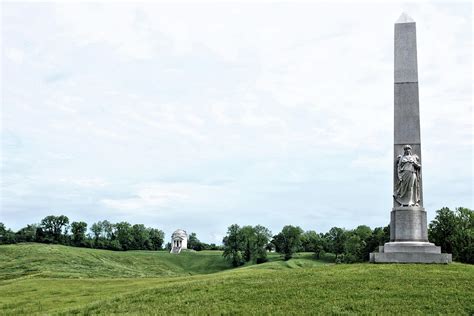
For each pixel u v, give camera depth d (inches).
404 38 1502.2
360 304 893.8
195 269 6353.3
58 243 7716.5
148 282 1781.5
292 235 6353.3
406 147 1434.5
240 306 935.7
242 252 6422.2
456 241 2965.1
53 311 1135.6
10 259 4938.5
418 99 1466.5
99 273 4645.7
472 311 837.8
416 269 1185.4
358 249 4264.3
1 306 1357.0
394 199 1428.4
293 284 1088.2
